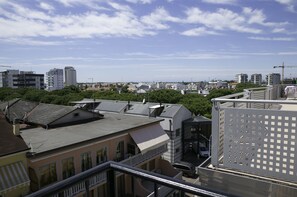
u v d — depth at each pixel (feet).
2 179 33.42
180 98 160.66
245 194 18.98
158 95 162.20
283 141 17.94
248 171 19.53
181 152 90.22
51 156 40.24
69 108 63.77
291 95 44.62
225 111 20.29
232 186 19.51
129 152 57.00
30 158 37.06
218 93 153.89
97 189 44.32
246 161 19.58
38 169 38.86
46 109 65.82
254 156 19.22
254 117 19.02
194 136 92.68
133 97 165.27
